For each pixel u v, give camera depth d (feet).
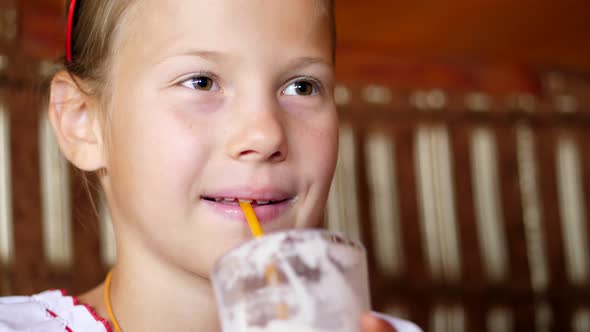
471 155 10.80
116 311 3.70
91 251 8.65
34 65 8.46
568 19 10.05
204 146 3.22
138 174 3.37
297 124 3.38
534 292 10.87
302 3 3.40
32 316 3.68
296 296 2.23
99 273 8.66
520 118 11.07
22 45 8.41
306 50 3.38
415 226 10.42
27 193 8.38
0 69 8.27
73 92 4.00
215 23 3.25
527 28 10.23
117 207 3.61
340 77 10.34
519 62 11.12
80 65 3.95
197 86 3.29
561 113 11.25
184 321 3.51
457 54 10.86
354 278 2.33
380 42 10.50
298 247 2.27
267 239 2.29
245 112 3.22
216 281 2.36
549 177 11.11
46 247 8.42
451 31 10.26
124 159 3.46
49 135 8.53
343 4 9.49
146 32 3.41
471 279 10.62
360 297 2.32
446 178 10.66
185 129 3.23
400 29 10.18
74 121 3.98
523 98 11.12
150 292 3.52
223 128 3.24
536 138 11.12
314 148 3.41
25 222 8.34
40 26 8.55
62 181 8.53
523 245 10.91
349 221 10.05
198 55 3.25
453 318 10.44
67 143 3.99
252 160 3.18
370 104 10.41
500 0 9.55
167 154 3.25
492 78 11.03
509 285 10.78
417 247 10.42
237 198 3.22
